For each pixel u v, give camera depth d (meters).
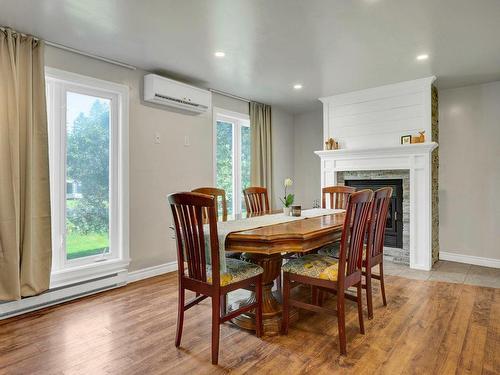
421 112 4.11
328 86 4.36
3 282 2.62
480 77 4.00
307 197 5.99
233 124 4.99
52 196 3.06
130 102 3.59
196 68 3.67
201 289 2.05
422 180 4.05
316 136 5.87
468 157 4.38
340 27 2.71
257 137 5.20
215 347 1.96
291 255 3.18
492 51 3.21
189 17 2.54
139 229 3.67
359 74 3.88
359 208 2.17
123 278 3.45
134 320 2.59
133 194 3.61
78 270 3.12
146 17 2.54
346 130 4.74
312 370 1.89
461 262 4.41
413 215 4.11
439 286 3.39
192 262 2.08
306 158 6.00
